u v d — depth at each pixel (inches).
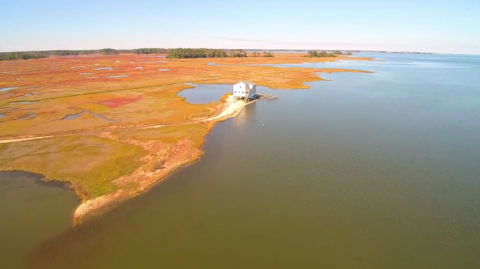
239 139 2166.6
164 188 1489.9
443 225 1194.6
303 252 1064.8
